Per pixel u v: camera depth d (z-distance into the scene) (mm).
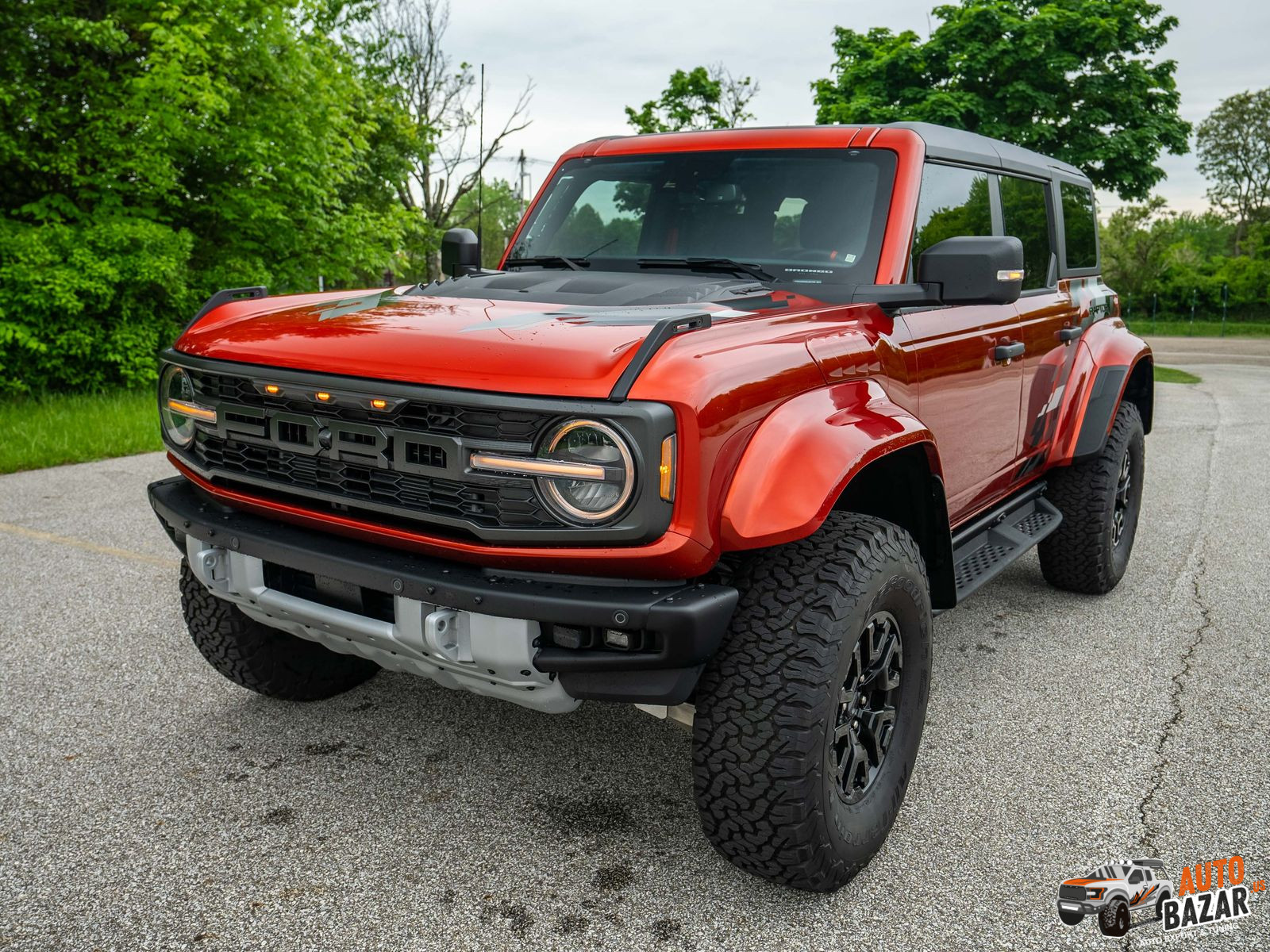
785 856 2365
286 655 3369
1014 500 4273
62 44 12586
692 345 2207
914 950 2314
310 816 2844
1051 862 2668
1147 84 17875
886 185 3195
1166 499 7055
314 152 14547
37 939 2287
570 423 2090
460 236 3834
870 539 2490
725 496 2182
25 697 3576
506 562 2221
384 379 2299
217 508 2797
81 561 5211
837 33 20453
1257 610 4699
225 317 2969
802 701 2279
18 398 11164
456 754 3225
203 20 13133
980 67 17547
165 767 3102
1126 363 4699
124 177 13258
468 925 2377
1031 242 4238
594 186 3738
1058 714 3576
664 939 2340
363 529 2408
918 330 3080
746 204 3369
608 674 2254
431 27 30453
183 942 2287
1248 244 66250
